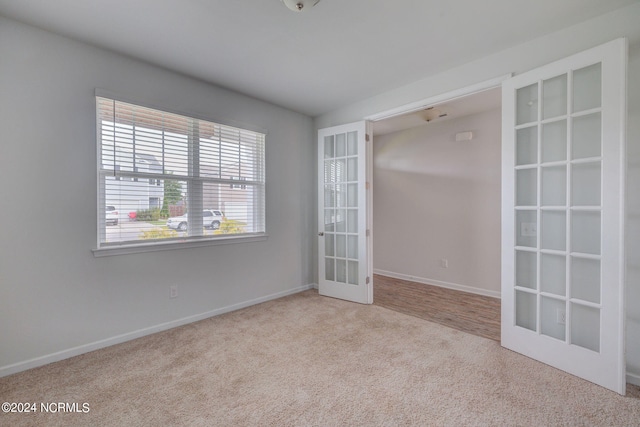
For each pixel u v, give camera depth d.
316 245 4.12
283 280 3.74
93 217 2.29
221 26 2.04
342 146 3.66
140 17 1.93
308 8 1.71
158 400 1.70
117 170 2.42
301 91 3.19
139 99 2.49
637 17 1.80
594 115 1.91
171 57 2.46
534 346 2.14
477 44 2.28
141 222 2.57
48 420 1.54
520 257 2.27
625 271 1.72
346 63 2.57
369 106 3.38
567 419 1.54
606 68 1.78
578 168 1.98
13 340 1.98
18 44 1.98
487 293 3.76
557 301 2.07
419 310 3.22
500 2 1.80
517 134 2.25
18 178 1.99
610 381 1.77
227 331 2.66
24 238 2.02
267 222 3.54
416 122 4.22
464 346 2.36
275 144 3.63
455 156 4.05
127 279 2.47
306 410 1.62
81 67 2.22
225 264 3.14
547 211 2.13
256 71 2.72
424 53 2.41
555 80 2.07
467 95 2.62
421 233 4.43
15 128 1.98
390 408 1.63
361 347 2.35
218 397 1.73
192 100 2.84
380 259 4.98
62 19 1.95
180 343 2.42
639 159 1.82
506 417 1.55
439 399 1.71
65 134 2.16
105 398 1.72
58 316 2.15
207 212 3.01
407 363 2.10
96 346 2.31
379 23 2.01
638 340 1.83
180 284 2.79
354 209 3.55
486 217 3.77
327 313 3.12
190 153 2.87
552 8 1.86
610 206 1.77
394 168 4.77
